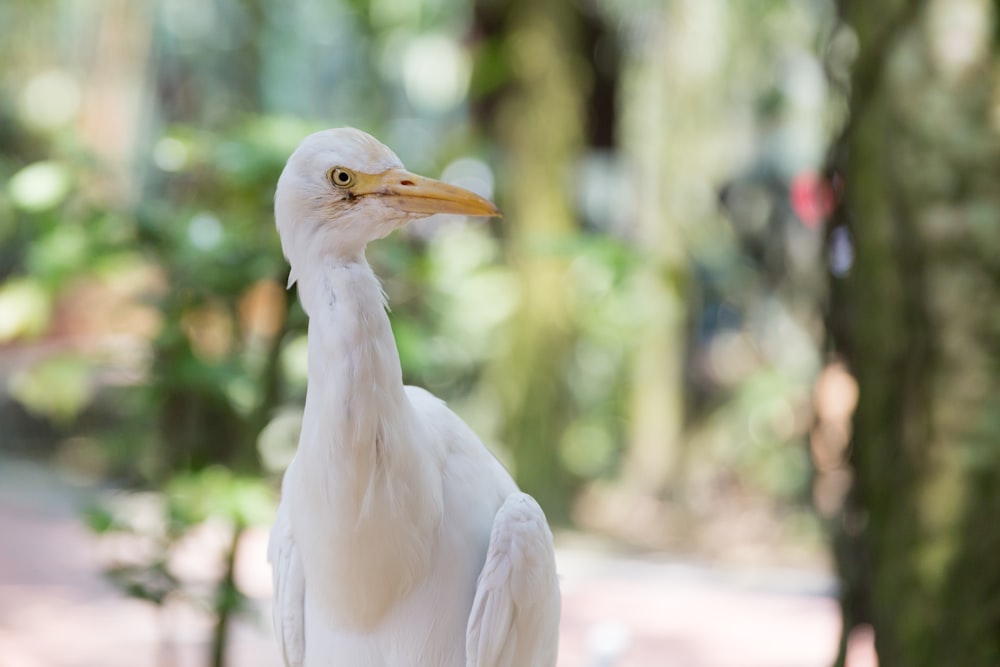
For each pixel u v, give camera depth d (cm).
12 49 1300
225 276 434
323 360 231
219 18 1181
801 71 1087
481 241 834
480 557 255
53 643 633
